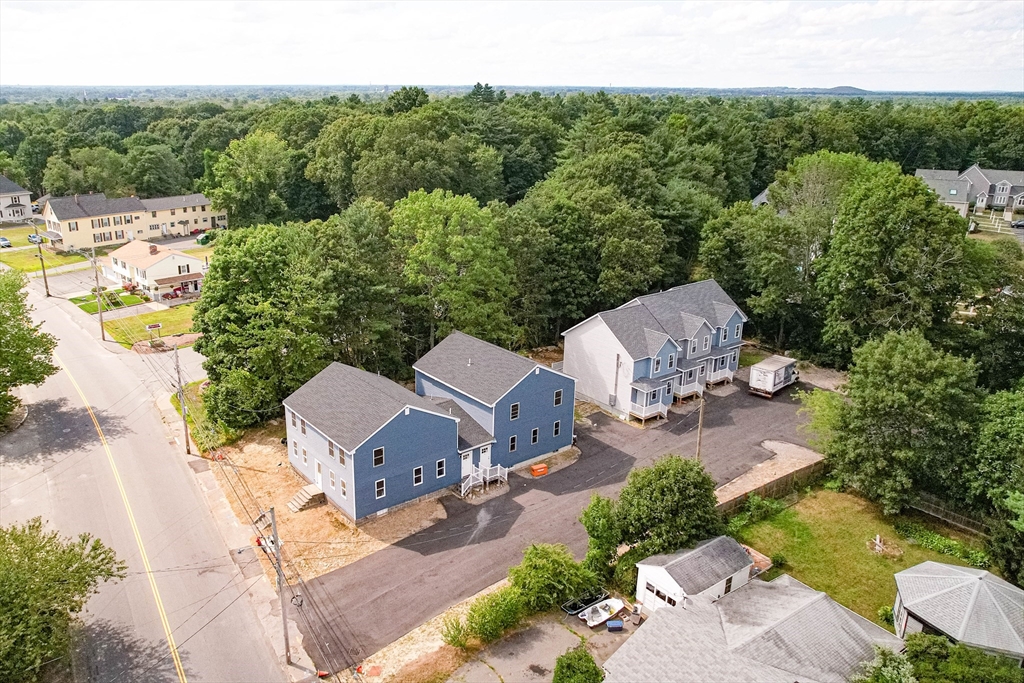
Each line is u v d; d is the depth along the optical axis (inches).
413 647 1053.2
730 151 3698.3
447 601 1157.1
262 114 5142.7
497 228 2081.7
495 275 1978.3
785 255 2263.8
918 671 882.8
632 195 2581.2
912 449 1408.7
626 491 1246.9
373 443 1334.9
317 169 3388.3
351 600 1157.1
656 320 1989.4
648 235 2299.5
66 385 1985.7
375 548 1296.8
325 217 3627.0
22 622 901.2
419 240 1978.3
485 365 1646.2
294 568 1235.9
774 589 1090.7
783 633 952.3
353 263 1868.8
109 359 2181.3
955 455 1390.3
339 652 1042.1
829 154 2893.7
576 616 1135.0
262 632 1085.8
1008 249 1875.0
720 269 2471.7
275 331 1659.7
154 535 1320.1
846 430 1492.4
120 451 1630.2
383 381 1552.7
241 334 1680.6
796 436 1807.3
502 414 1541.6
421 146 2940.5
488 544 1318.9
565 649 1054.4
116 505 1412.4
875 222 2006.6
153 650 1043.3
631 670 928.3
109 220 3636.8
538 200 2406.5
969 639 988.6
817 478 1598.2
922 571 1131.9
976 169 4293.8
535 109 4453.7
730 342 2174.0
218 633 1081.4
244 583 1197.7
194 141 4825.3
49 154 4773.6
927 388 1400.1
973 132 4763.8
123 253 2960.1
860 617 1079.0
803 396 1631.4
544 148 3772.1
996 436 1352.1
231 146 3501.5
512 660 1030.4
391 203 2866.6
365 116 3555.6
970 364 1449.3
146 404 1884.8
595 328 1935.3
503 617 1075.3
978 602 1030.4
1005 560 1226.0
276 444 1690.5
